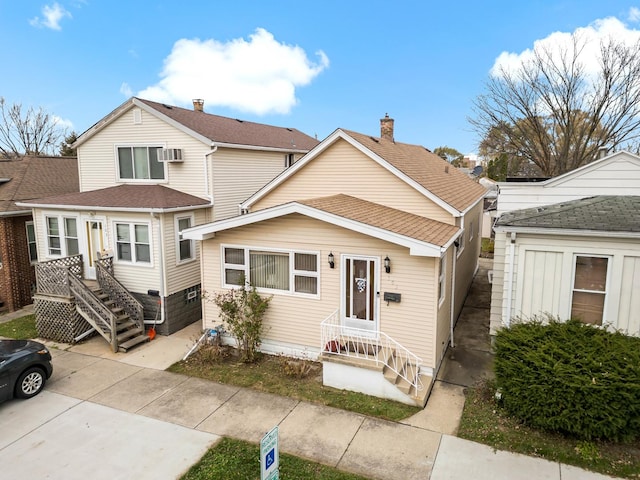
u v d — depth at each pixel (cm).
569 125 2648
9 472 688
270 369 1055
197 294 1459
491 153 3147
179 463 704
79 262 1412
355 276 1021
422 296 958
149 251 1327
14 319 1495
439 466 685
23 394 916
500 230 905
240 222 1086
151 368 1080
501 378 795
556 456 696
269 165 1848
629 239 830
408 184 1224
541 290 913
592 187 1038
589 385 682
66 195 1538
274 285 1117
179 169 1564
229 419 838
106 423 828
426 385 927
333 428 800
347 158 1307
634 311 849
